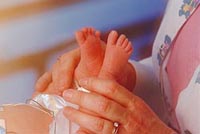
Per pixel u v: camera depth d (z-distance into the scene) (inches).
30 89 42.5
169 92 34.2
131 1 46.1
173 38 34.0
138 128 27.5
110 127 26.9
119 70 30.5
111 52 30.3
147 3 46.9
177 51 33.1
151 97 37.6
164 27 35.9
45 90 35.6
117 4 45.5
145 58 45.7
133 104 27.4
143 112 27.8
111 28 46.0
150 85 37.9
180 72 32.4
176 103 32.8
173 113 33.4
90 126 27.0
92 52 31.4
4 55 40.6
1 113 30.6
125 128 27.2
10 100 41.9
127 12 46.4
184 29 32.8
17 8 39.9
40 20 41.5
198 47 31.1
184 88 31.9
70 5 42.7
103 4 44.7
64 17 42.8
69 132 29.9
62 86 33.3
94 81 27.3
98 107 26.6
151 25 47.7
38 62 42.4
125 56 30.3
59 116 30.4
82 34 31.8
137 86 37.0
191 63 31.5
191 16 32.6
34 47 41.9
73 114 27.5
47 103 31.6
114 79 30.1
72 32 43.6
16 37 40.8
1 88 41.3
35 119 30.6
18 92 42.1
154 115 29.0
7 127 30.0
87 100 26.9
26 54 41.6
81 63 32.4
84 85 27.6
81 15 43.8
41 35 42.0
